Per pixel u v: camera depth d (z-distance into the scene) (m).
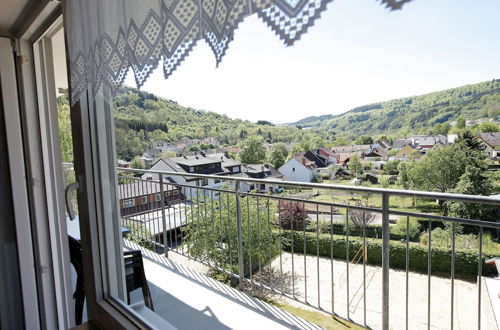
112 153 1.42
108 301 1.33
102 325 1.30
